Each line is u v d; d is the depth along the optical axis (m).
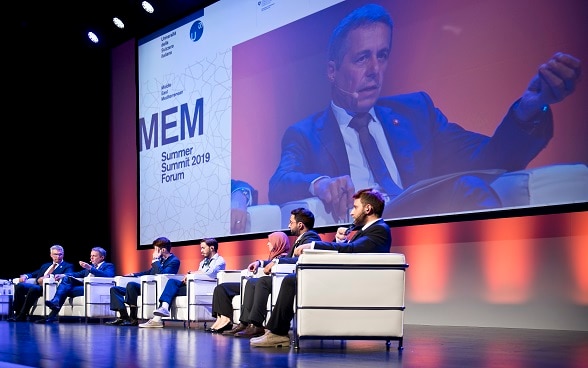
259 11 8.43
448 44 6.50
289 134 7.93
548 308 5.74
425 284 6.64
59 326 6.99
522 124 5.91
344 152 7.29
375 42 7.11
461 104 6.36
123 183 10.49
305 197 7.66
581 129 5.55
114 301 7.40
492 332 5.35
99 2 9.36
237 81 8.63
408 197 6.69
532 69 5.88
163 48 9.70
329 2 7.61
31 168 10.19
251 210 8.33
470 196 6.22
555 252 5.71
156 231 9.70
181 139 9.36
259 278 4.89
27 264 10.16
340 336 3.84
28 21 9.55
